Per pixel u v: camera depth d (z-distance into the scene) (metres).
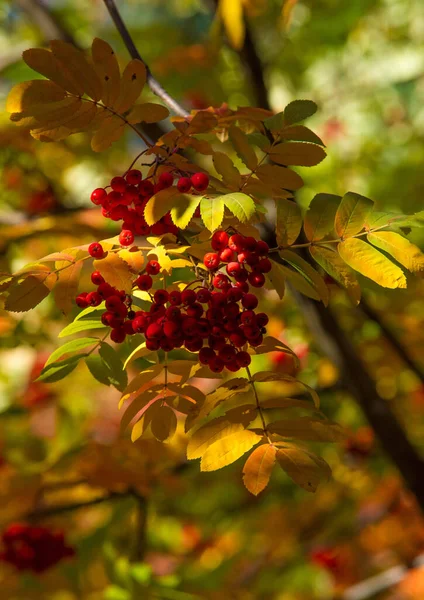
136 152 1.83
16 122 0.81
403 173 1.91
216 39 1.43
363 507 1.96
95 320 0.87
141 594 1.18
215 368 0.82
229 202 0.77
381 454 1.81
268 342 0.84
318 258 0.83
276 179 0.83
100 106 0.82
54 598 1.54
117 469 1.29
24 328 1.23
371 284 0.90
